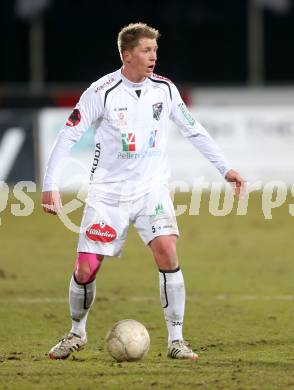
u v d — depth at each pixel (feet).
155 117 83.97
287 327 106.22
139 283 139.44
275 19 430.20
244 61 423.23
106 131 83.61
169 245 84.28
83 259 84.53
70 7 426.51
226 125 249.34
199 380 76.23
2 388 74.54
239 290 133.39
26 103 254.06
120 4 426.92
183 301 85.66
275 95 269.23
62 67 428.15
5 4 373.40
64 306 121.29
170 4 423.64
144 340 84.64
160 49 420.77
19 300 125.59
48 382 76.23
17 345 96.53
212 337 100.37
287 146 250.16
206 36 426.51
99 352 90.74
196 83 413.59
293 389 72.95
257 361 85.46
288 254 168.04
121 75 83.30
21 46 412.77
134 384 74.95
